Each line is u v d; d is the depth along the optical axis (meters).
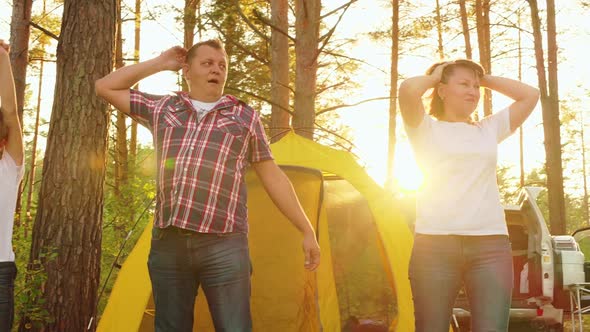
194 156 2.95
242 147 3.05
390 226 5.59
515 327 7.82
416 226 3.40
